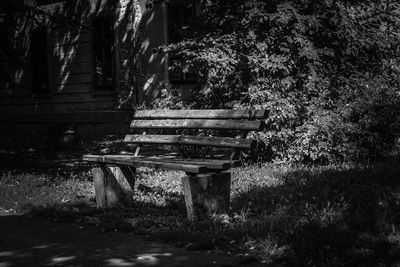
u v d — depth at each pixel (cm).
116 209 639
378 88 898
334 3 898
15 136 1944
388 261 403
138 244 490
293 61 883
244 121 588
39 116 2072
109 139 1585
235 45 910
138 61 1684
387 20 941
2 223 598
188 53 903
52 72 2016
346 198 604
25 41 2092
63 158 1250
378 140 898
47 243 501
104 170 653
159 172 905
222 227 518
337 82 906
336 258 411
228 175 582
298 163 880
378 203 567
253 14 865
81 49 1905
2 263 441
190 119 654
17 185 823
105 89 1816
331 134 845
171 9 1591
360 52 933
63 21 1412
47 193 765
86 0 1875
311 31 902
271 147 897
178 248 474
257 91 875
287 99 865
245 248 457
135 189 756
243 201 617
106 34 1838
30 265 434
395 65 981
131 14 1714
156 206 650
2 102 2236
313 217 520
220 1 992
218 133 955
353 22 895
